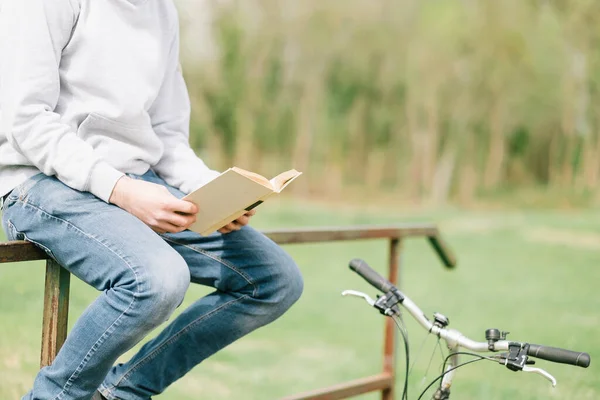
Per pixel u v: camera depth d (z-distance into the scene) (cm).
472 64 3003
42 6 171
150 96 188
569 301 976
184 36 2786
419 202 3042
